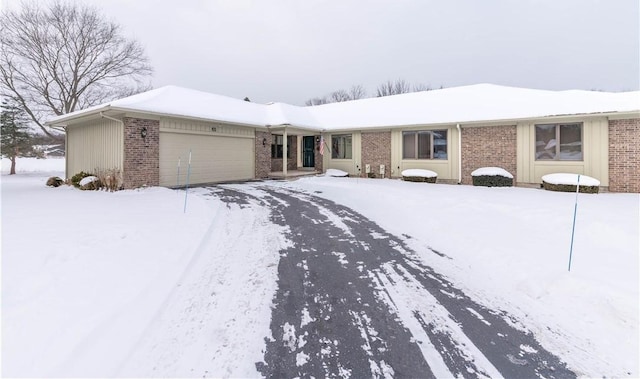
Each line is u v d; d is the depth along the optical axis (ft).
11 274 11.82
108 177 37.42
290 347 8.84
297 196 35.24
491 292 12.23
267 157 56.80
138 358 8.10
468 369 7.97
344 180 51.72
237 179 51.55
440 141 51.24
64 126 49.83
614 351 8.55
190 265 14.53
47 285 11.20
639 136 36.63
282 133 62.75
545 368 7.96
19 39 77.10
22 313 9.38
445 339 9.26
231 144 50.52
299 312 10.75
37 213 23.20
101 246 15.55
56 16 81.25
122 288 11.55
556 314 10.49
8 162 94.79
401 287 12.71
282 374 7.75
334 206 29.71
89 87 92.07
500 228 20.67
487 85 59.11
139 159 38.27
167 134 41.50
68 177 49.90
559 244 17.10
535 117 41.24
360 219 24.59
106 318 9.53
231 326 9.80
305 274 13.94
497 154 46.01
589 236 18.19
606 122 38.37
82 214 23.00
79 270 12.66
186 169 43.86
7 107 78.74
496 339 9.23
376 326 9.95
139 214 23.53
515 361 8.25
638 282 11.96
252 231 20.74
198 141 45.52
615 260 14.39
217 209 27.22
